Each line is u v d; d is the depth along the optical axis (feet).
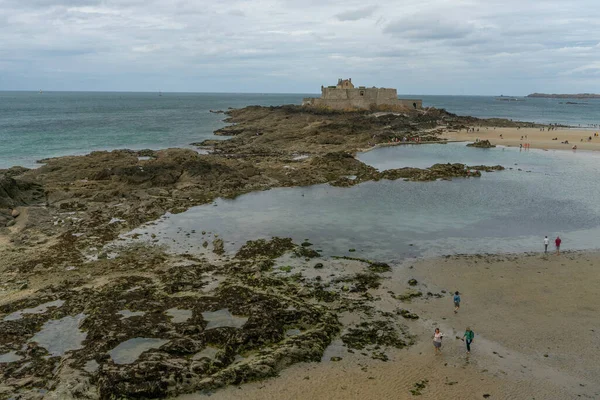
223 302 78.07
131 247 111.34
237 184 175.83
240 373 59.88
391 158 249.96
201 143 299.79
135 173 173.88
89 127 409.49
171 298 80.53
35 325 73.10
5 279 92.32
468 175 200.03
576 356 66.95
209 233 122.62
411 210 146.82
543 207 149.59
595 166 225.97
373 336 71.92
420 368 63.98
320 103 449.48
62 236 118.32
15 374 59.93
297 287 88.43
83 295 83.05
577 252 108.17
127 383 56.03
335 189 176.65
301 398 57.11
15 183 146.82
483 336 72.33
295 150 271.28
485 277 94.27
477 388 59.72
